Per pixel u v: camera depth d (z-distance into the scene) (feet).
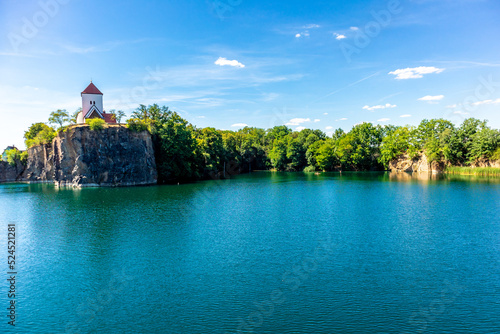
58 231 142.41
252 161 629.92
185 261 103.86
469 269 94.32
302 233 134.82
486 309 71.82
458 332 63.21
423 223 149.07
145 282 88.63
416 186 293.23
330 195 247.91
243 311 72.43
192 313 72.08
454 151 421.59
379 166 540.11
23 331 66.74
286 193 264.31
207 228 145.18
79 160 314.35
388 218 160.76
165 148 363.15
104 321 69.77
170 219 164.86
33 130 475.31
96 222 159.22
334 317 69.15
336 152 550.77
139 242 124.88
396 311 71.36
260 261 102.73
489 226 142.00
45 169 383.65
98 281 90.22
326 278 88.99
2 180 445.37
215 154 470.80
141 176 334.65
